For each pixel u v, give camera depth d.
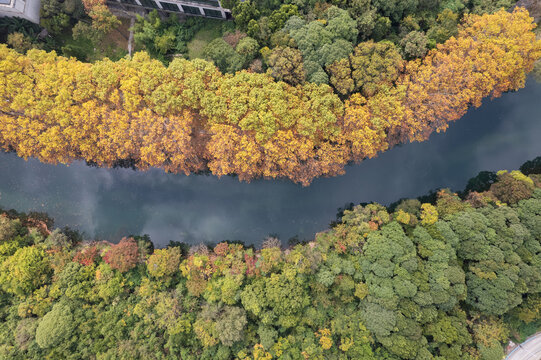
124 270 40.00
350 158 44.47
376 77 38.91
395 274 37.56
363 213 42.00
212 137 38.44
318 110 38.69
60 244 42.19
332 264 39.69
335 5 41.91
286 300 36.91
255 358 36.50
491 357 36.56
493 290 36.91
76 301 38.81
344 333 38.19
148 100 37.97
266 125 37.34
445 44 40.78
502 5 43.75
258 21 41.50
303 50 39.28
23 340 36.66
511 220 38.56
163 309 38.41
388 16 42.22
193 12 45.28
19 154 40.31
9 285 38.34
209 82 38.38
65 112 37.28
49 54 39.22
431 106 40.66
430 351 37.41
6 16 40.91
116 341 38.47
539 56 40.94
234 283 38.53
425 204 41.88
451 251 38.06
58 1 42.31
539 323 41.12
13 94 36.72
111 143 38.50
